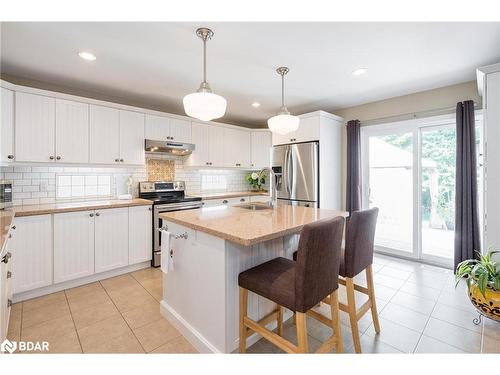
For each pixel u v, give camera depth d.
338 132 3.96
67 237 2.55
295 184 3.78
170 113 3.94
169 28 1.85
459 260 2.88
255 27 1.84
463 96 2.95
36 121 2.55
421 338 1.81
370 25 1.82
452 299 2.38
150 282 2.77
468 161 2.80
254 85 3.03
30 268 2.33
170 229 2.05
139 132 3.34
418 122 3.33
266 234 1.38
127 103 3.58
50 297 2.40
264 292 1.40
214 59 2.35
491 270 1.88
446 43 2.07
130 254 3.02
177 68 2.54
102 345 1.74
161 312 2.14
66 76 2.73
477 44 2.09
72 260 2.58
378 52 2.22
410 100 3.35
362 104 3.81
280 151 3.98
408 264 3.33
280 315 1.79
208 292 1.66
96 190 3.32
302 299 1.24
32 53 2.22
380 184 3.80
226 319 1.54
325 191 3.67
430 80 2.88
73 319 2.05
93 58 2.31
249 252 1.69
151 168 3.82
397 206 3.65
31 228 2.33
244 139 4.68
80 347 1.71
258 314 1.77
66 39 2.00
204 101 1.62
